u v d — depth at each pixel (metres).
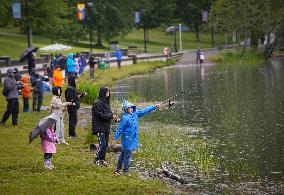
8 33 138.25
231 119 42.41
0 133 33.88
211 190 23.61
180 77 82.19
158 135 36.41
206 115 44.91
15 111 36.56
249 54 111.75
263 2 116.31
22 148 29.47
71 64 66.06
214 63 111.62
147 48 153.25
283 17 113.06
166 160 29.05
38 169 24.73
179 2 190.38
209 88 65.88
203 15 153.62
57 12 113.06
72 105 32.38
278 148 31.62
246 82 70.75
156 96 58.72
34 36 142.88
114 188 21.83
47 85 56.03
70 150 29.64
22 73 69.56
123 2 148.62
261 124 39.66
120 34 153.00
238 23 119.50
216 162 28.72
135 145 24.05
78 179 23.09
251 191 23.59
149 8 167.12
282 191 23.59
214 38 192.25
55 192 21.02
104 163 26.23
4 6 104.69
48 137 24.69
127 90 65.38
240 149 31.67
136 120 23.81
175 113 46.56
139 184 22.78
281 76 76.44
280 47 130.50
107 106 25.92
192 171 26.94
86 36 155.62
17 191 21.05
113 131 37.75
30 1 107.69
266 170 27.00
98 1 139.62
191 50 152.88
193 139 34.84
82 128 37.78
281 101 51.34
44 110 44.19
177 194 22.02
